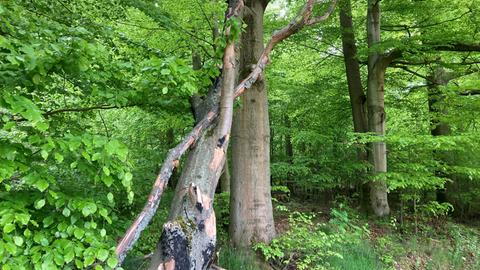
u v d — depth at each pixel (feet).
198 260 8.77
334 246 17.43
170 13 16.71
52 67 7.91
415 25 27.58
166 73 8.55
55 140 7.01
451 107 25.62
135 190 15.93
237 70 12.90
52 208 7.97
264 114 17.74
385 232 22.68
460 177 29.71
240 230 16.79
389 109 34.99
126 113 28.76
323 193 32.32
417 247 20.81
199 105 12.25
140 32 18.37
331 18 29.68
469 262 20.70
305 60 35.01
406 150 24.35
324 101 33.58
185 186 9.52
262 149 17.44
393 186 20.80
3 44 6.50
